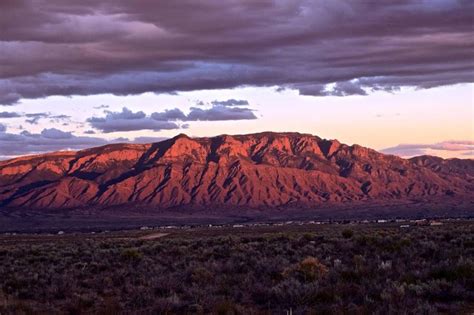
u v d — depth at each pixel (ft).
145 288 63.72
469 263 60.64
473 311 46.47
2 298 59.62
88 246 147.54
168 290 61.52
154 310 52.60
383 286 55.01
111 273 78.69
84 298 58.18
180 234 302.66
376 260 73.92
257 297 55.93
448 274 58.08
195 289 59.82
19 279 73.41
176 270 77.71
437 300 50.57
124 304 57.21
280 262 77.46
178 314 51.67
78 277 77.97
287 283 57.41
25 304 56.24
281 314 48.78
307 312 47.65
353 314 45.96
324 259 82.64
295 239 128.06
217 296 56.59
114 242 163.94
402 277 57.98
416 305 47.67
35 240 274.36
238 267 75.46
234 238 140.05
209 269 75.05
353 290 54.39
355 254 86.84
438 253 79.41
